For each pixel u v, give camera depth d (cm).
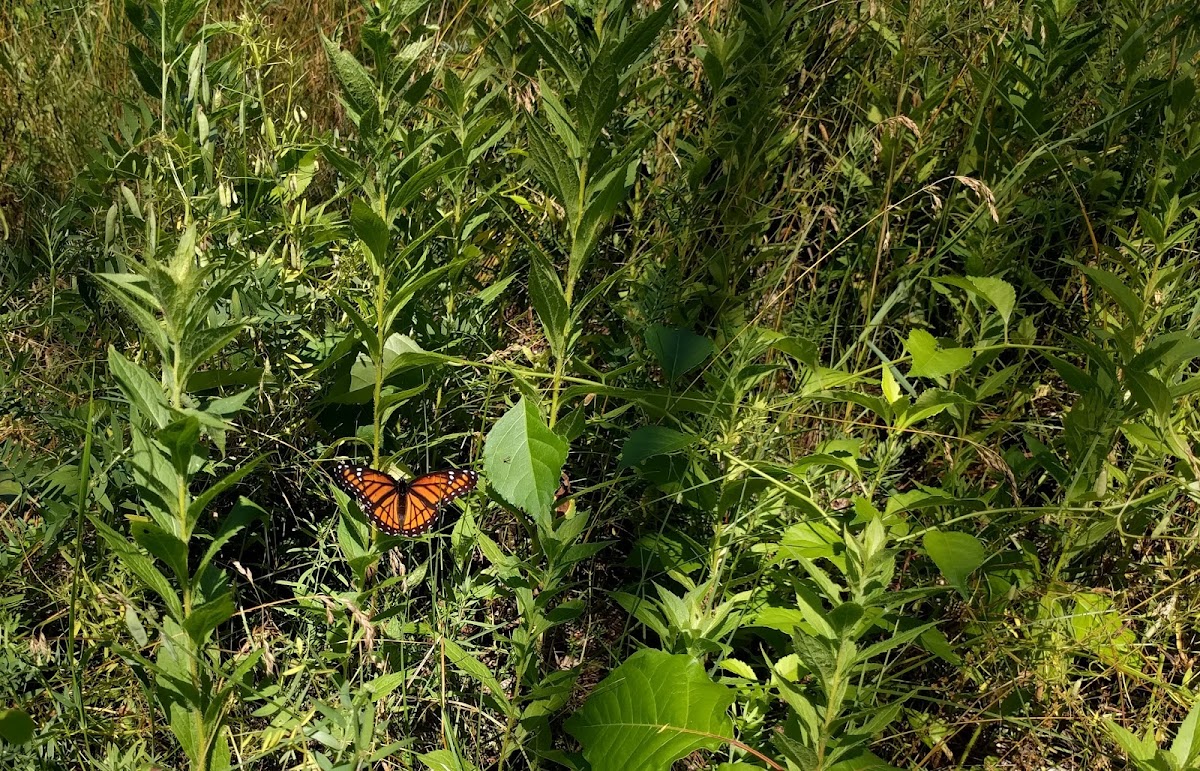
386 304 209
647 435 238
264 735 197
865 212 320
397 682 206
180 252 155
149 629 221
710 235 324
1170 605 241
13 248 307
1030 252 326
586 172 207
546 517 201
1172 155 294
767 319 307
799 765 185
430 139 246
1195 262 267
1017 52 332
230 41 407
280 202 297
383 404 218
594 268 323
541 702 209
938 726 237
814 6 349
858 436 292
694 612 215
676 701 197
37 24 392
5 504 241
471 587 228
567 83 307
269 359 261
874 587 180
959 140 337
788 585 233
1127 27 319
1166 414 231
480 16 365
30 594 237
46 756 193
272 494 263
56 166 351
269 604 217
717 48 319
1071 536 245
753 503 245
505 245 318
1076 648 238
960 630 253
